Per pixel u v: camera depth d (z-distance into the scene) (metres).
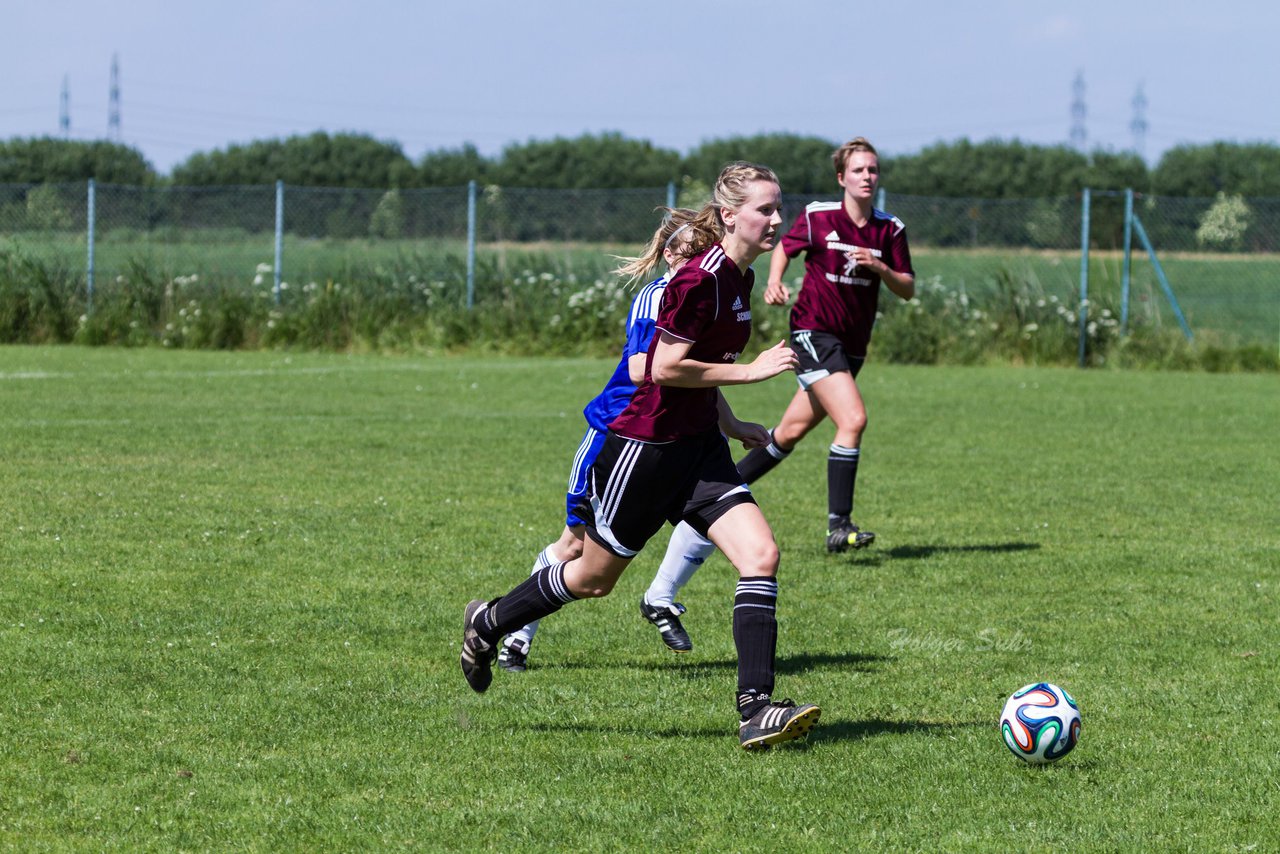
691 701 8.23
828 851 5.93
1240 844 6.06
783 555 12.70
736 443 20.41
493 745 7.33
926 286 36.94
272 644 9.20
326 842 5.97
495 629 7.78
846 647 9.49
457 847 5.94
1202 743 7.47
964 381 30.48
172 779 6.68
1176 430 22.16
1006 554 12.73
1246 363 35.06
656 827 6.18
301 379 28.16
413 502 14.58
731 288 7.32
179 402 23.44
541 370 31.08
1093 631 9.96
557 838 6.05
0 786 6.53
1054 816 6.37
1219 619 10.34
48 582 10.66
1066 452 19.58
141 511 13.62
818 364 12.77
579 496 7.59
